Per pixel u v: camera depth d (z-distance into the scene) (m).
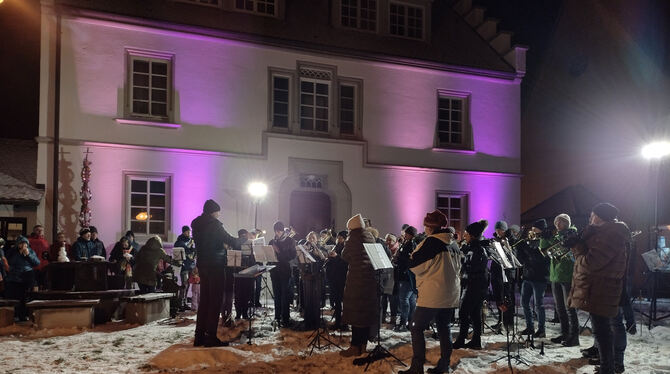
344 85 17.83
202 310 8.04
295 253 10.09
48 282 11.10
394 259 9.49
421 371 6.35
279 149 16.73
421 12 19.39
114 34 15.23
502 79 19.78
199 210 15.73
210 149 15.98
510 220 19.50
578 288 6.38
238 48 16.48
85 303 10.11
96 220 14.71
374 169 17.81
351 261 7.39
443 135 19.17
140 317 10.60
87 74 14.91
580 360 7.36
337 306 9.51
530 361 7.32
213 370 6.82
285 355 7.65
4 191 13.84
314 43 17.25
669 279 17.14
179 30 15.79
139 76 15.62
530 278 8.71
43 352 7.86
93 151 14.83
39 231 12.82
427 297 6.32
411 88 18.48
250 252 9.56
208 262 8.04
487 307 12.02
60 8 14.66
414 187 18.27
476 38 20.42
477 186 19.12
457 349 8.02
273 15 17.33
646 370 6.99
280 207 16.62
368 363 7.00
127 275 12.03
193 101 15.92
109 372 6.71
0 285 11.45
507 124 19.81
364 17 18.56
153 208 15.45
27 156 15.66
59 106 14.60
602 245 6.26
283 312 10.01
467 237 8.41
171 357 7.13
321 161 17.19
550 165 23.73
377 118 17.98
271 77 16.86
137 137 15.30
